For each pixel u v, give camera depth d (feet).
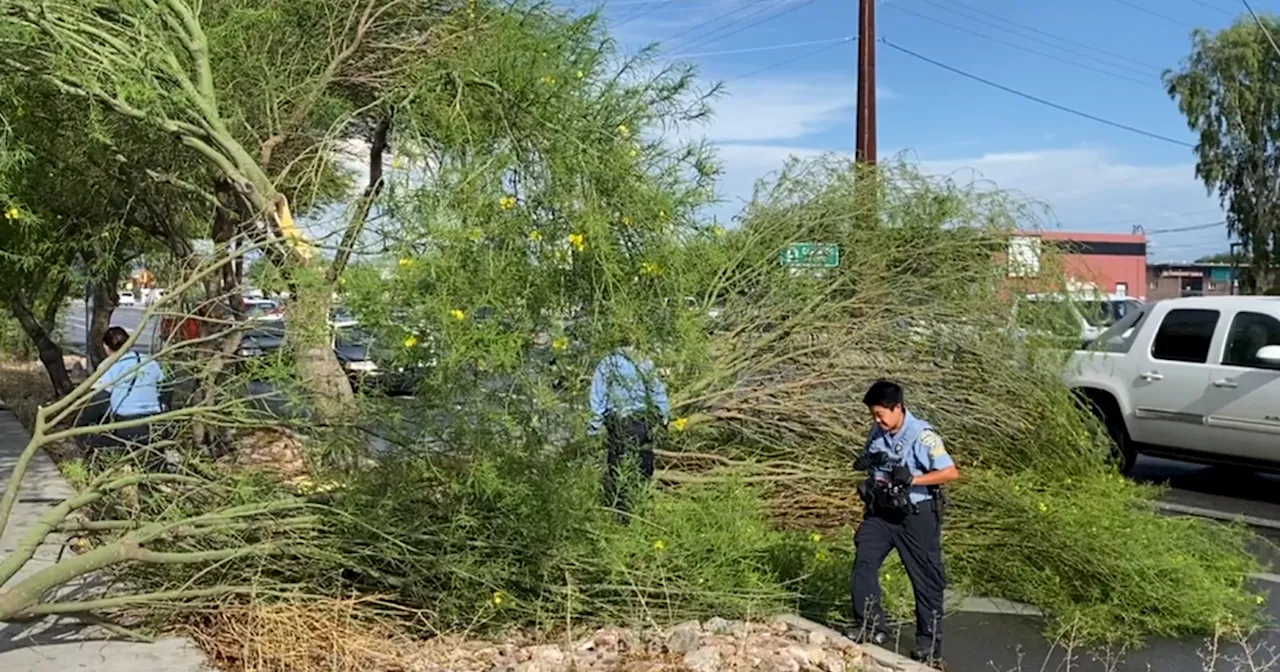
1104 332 34.35
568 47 20.42
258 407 18.92
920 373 28.68
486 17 27.22
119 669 17.42
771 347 28.37
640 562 20.24
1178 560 22.00
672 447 26.89
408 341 16.01
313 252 18.47
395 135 19.61
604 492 20.81
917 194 30.55
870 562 19.06
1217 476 38.70
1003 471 27.63
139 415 24.09
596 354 16.90
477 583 19.03
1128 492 26.96
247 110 28.81
